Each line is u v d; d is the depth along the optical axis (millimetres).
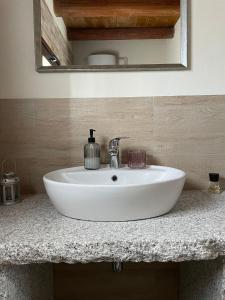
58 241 859
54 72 1331
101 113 1352
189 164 1375
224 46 1340
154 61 1336
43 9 1327
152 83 1345
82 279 1510
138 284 1512
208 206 1143
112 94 1347
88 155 1258
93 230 927
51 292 1454
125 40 1333
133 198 943
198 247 857
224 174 1381
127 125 1358
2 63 1328
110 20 1330
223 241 867
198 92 1354
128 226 954
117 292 1517
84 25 1330
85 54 1332
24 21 1316
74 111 1349
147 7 1329
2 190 1204
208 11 1327
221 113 1358
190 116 1359
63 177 1200
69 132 1355
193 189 1386
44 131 1353
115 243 853
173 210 1100
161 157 1372
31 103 1341
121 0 1327
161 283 1516
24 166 1361
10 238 883
